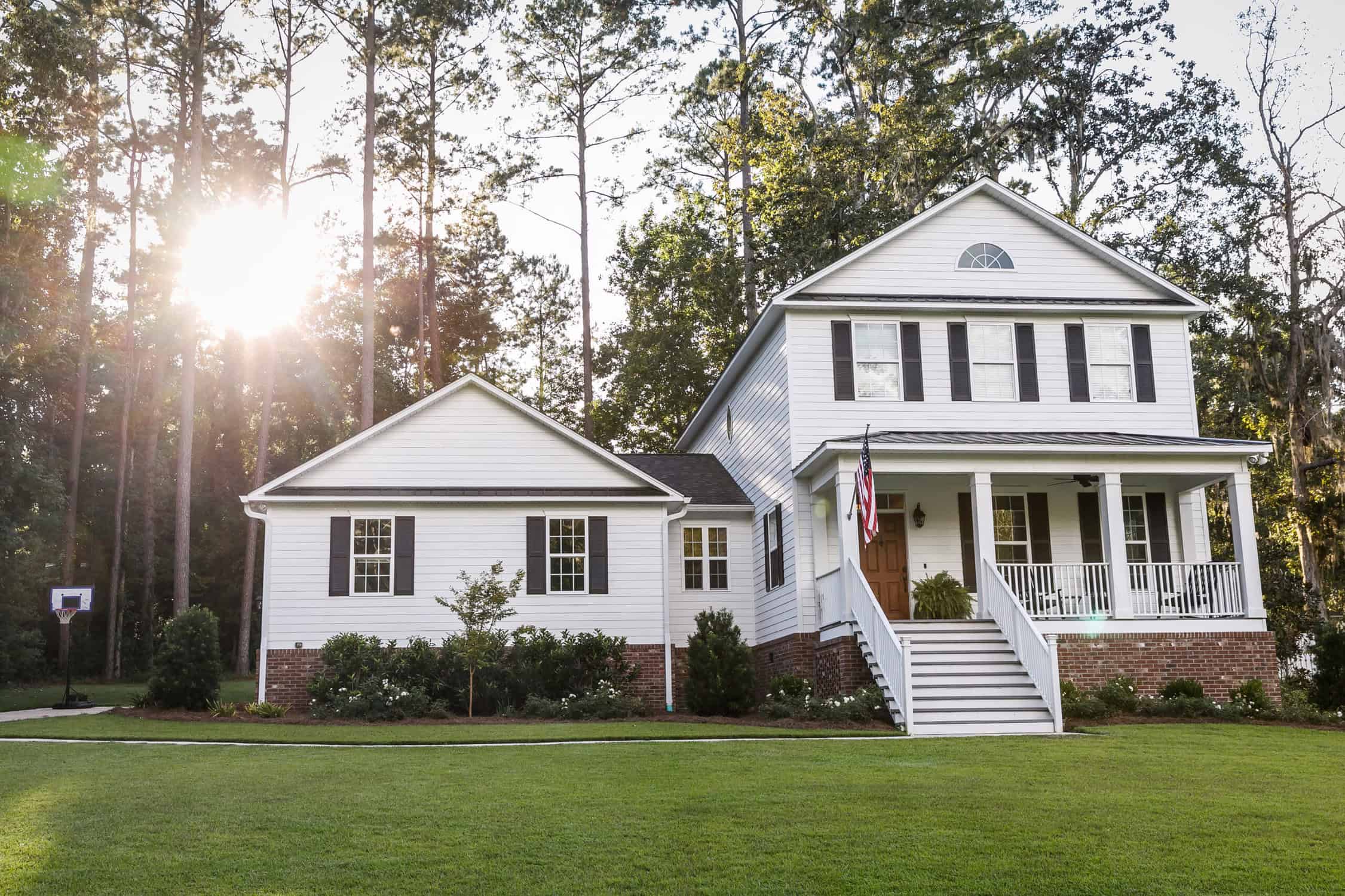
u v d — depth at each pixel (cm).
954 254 2581
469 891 811
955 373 2498
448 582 2423
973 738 1714
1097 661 2159
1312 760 1441
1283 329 3462
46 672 4069
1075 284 2600
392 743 1742
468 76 3984
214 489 5222
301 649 2353
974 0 3853
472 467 2514
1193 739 1672
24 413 3700
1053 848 925
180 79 3819
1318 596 2983
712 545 2759
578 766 1395
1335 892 803
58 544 4359
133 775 1342
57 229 4169
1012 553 2491
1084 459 2250
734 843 944
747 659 2233
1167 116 3834
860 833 978
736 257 4294
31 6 3416
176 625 2342
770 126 3916
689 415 4544
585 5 4100
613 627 2464
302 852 924
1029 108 4031
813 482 2398
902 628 2111
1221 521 4003
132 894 801
